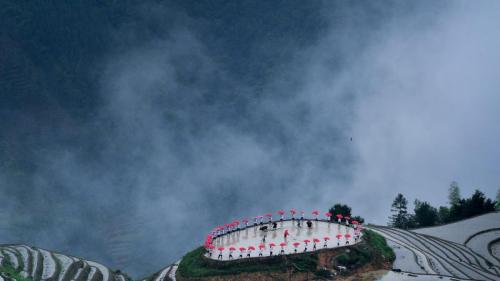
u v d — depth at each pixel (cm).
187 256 18588
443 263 17312
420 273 15888
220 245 17838
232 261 16400
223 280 15900
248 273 15912
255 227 19438
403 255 17650
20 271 17862
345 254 16262
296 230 18762
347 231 18388
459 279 15262
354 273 15788
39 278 17862
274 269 15875
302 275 15600
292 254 16225
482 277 16300
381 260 16625
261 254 16450
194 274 16538
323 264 15962
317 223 19512
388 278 15375
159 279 17912
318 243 17088
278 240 17712
